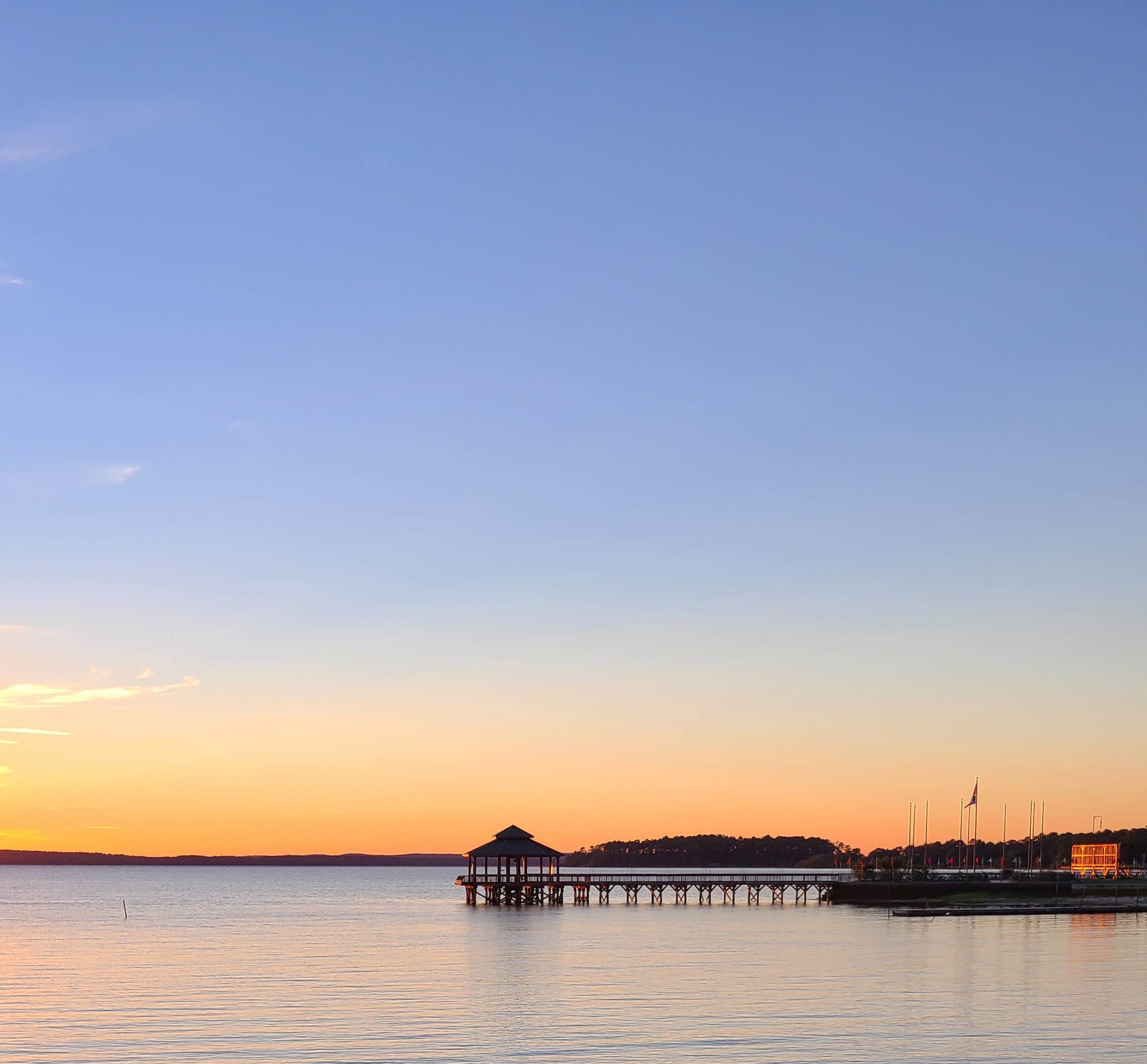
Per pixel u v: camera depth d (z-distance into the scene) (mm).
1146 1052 47125
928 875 146000
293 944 96000
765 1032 50562
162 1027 52312
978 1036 49906
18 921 135875
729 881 147625
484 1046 48031
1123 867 161750
